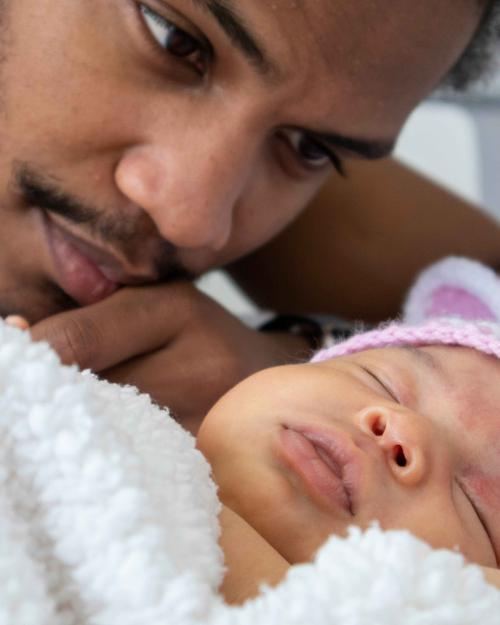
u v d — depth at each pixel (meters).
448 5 0.86
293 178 0.99
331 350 0.95
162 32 0.81
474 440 0.77
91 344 0.87
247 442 0.72
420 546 0.50
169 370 0.96
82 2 0.81
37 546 0.49
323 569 0.49
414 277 1.39
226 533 0.59
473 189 1.89
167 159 0.83
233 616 0.46
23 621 0.43
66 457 0.49
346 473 0.68
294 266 1.40
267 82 0.82
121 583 0.46
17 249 0.91
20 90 0.84
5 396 0.51
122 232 0.88
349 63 0.84
